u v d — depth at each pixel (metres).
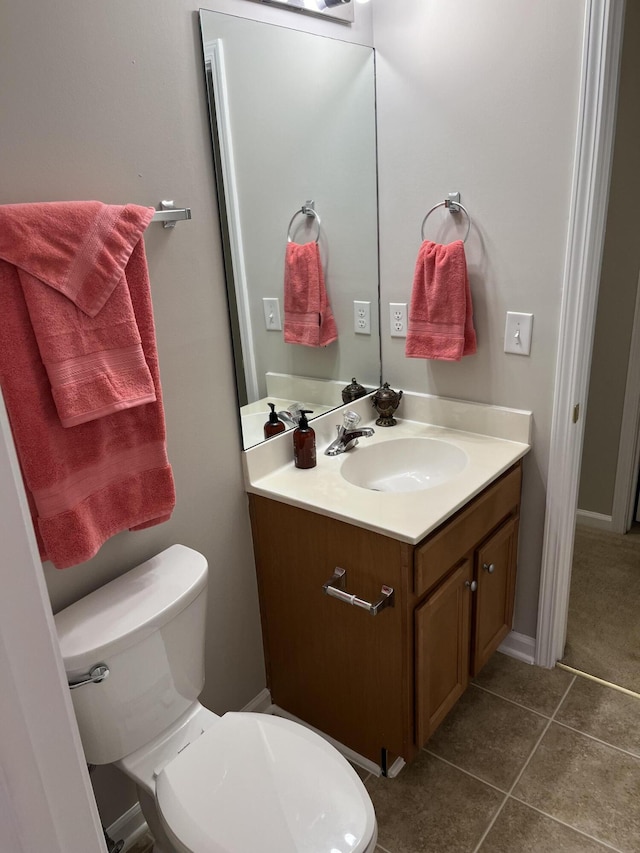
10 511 0.41
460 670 1.79
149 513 1.37
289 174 1.68
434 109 1.77
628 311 2.54
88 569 1.38
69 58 1.16
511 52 1.59
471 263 1.83
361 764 1.78
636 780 1.67
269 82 1.56
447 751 1.79
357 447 1.93
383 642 1.57
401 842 1.54
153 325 1.30
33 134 1.13
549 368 1.78
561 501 1.88
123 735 1.33
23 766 0.44
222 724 1.39
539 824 1.57
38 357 1.12
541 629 2.05
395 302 2.04
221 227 1.51
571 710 1.91
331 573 1.62
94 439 1.23
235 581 1.78
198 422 1.56
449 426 2.04
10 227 1.05
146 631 1.29
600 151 1.54
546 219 1.66
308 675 1.82
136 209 1.23
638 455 2.76
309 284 1.82
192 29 1.36
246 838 1.14
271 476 1.75
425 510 1.51
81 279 1.14
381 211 1.98
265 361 1.72
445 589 1.59
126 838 1.59
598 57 1.46
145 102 1.30
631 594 2.45
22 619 0.42
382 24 1.80
